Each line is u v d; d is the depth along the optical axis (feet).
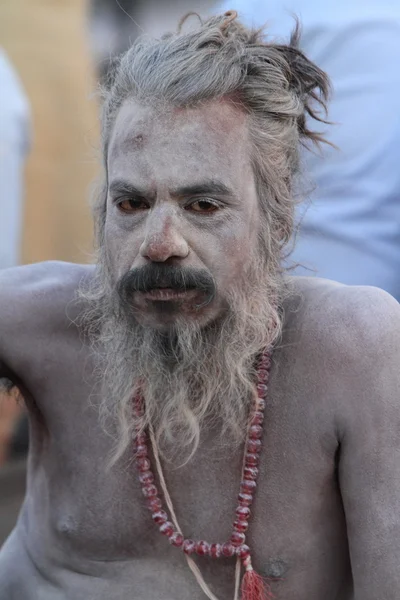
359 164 16.57
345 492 10.09
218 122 9.97
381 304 10.30
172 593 10.47
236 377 10.35
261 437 10.28
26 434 25.16
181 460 10.52
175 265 9.84
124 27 27.45
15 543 11.62
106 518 10.71
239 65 10.16
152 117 9.91
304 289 10.83
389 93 16.51
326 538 10.39
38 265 11.60
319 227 16.67
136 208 10.05
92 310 10.99
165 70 10.00
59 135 24.81
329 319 10.31
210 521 10.43
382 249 16.67
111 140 10.34
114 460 10.54
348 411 10.00
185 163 9.80
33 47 24.49
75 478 10.89
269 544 10.28
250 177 10.19
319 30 16.97
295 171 11.11
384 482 9.83
